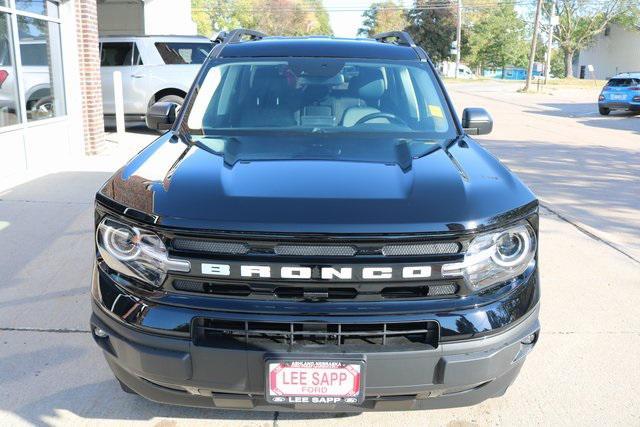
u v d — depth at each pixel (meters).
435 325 2.38
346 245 2.32
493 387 2.67
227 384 2.41
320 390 2.37
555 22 49.91
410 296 2.40
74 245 5.48
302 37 4.54
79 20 9.46
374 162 2.95
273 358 2.32
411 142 3.38
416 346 2.38
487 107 25.62
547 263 5.29
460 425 3.04
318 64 3.97
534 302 2.61
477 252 2.42
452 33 73.62
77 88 9.54
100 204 2.62
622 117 21.48
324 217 2.36
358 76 3.91
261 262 2.32
